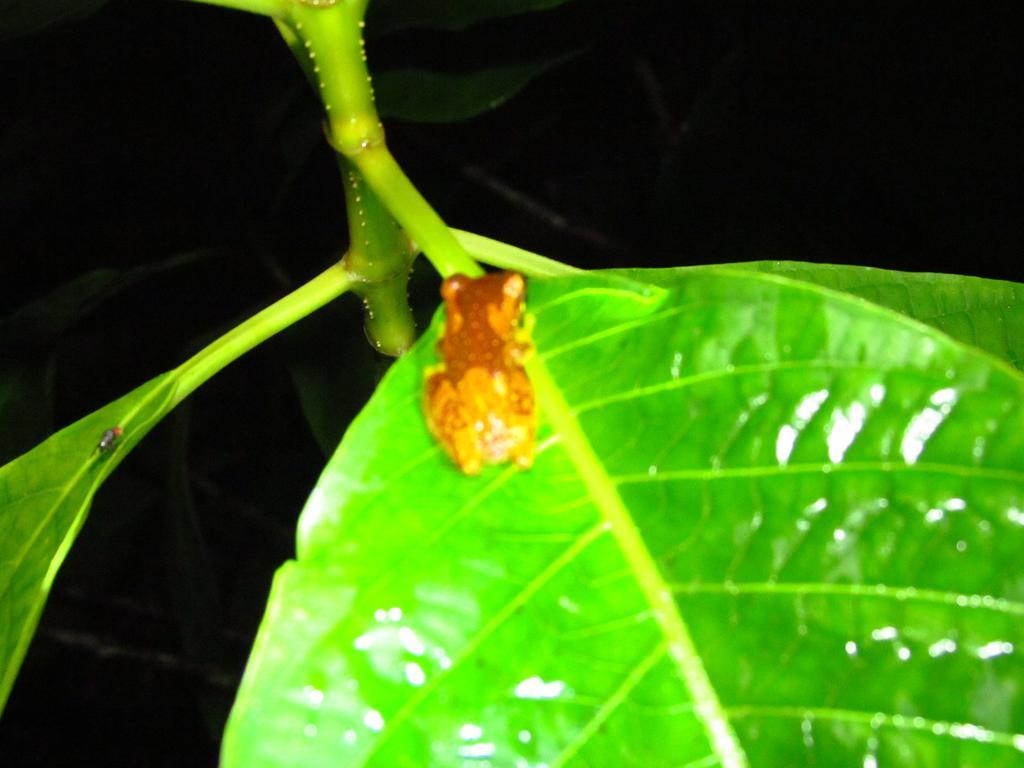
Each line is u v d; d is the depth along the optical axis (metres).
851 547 0.17
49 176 0.41
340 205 0.47
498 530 0.17
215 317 0.49
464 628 0.17
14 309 0.47
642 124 0.64
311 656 0.17
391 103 0.35
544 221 0.64
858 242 0.41
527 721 0.16
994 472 0.17
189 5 0.40
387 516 0.17
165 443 0.43
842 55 0.39
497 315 0.19
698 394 0.18
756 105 0.40
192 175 0.44
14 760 0.62
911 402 0.17
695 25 0.62
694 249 0.41
